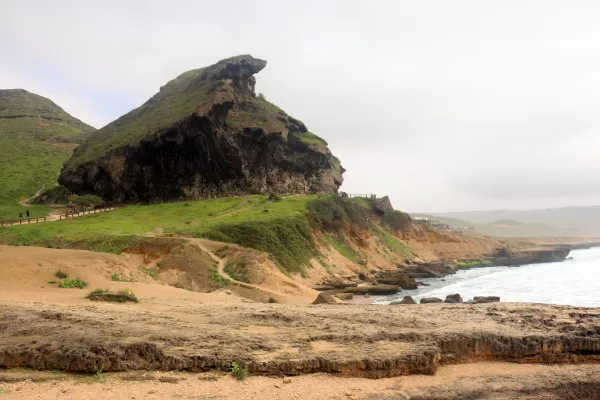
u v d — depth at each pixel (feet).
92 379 47.52
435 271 258.16
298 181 336.29
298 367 51.93
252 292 121.19
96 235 163.43
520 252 399.85
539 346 61.41
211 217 219.00
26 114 535.19
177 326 62.75
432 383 53.06
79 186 286.05
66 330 56.18
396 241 305.94
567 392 54.08
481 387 52.80
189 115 267.39
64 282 92.22
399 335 61.57
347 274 202.08
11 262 95.25
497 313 77.92
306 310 80.33
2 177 349.82
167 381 48.14
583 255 468.75
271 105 383.65
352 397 47.93
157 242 146.51
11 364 48.83
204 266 133.28
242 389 47.75
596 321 71.05
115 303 79.66
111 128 357.61
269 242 184.03
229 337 58.44
